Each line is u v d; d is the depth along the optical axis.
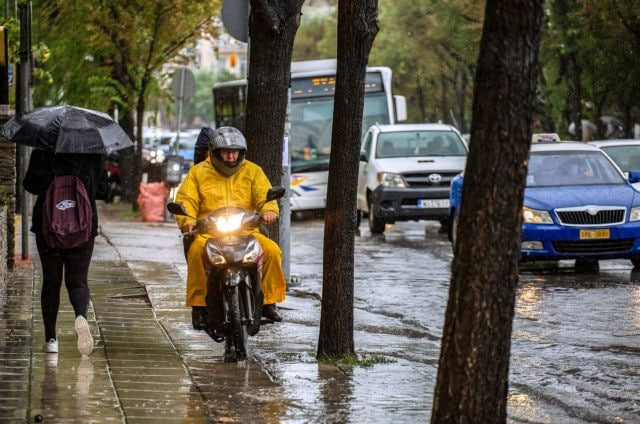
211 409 9.02
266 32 14.61
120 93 35.62
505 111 6.73
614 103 48.03
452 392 6.90
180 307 14.73
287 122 17.50
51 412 8.66
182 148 59.78
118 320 13.64
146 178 33.75
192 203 11.27
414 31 67.88
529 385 10.67
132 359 11.08
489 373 6.88
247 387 9.91
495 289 6.82
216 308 11.11
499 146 6.75
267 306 11.51
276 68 14.71
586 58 42.38
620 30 40.06
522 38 6.72
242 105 38.06
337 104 11.19
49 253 11.30
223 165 11.29
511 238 6.82
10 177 18.14
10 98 22.41
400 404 9.41
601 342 13.19
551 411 9.52
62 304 14.59
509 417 9.24
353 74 11.09
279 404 9.29
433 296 17.41
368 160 30.61
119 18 33.97
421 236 29.31
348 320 11.46
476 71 6.86
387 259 23.06
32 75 21.20
